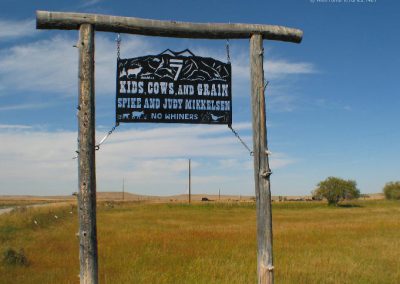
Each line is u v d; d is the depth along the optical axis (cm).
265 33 739
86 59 661
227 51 735
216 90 724
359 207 6944
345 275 1291
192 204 7050
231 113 725
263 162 713
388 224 3002
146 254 1636
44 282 1132
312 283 1178
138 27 687
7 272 1264
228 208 6638
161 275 1234
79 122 652
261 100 727
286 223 3325
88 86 658
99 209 6103
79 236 639
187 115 712
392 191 8506
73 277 1185
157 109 703
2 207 6244
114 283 1141
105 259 1519
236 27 726
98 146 666
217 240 2089
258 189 711
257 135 720
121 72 697
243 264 1407
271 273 695
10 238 2098
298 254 1664
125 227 2917
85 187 639
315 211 5762
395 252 1714
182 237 2202
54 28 671
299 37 757
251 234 2358
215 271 1298
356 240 2125
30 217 3036
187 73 718
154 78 706
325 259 1543
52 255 1562
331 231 2548
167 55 714
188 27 706
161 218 4128
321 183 7175
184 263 1449
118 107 692
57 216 3703
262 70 736
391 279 1248
